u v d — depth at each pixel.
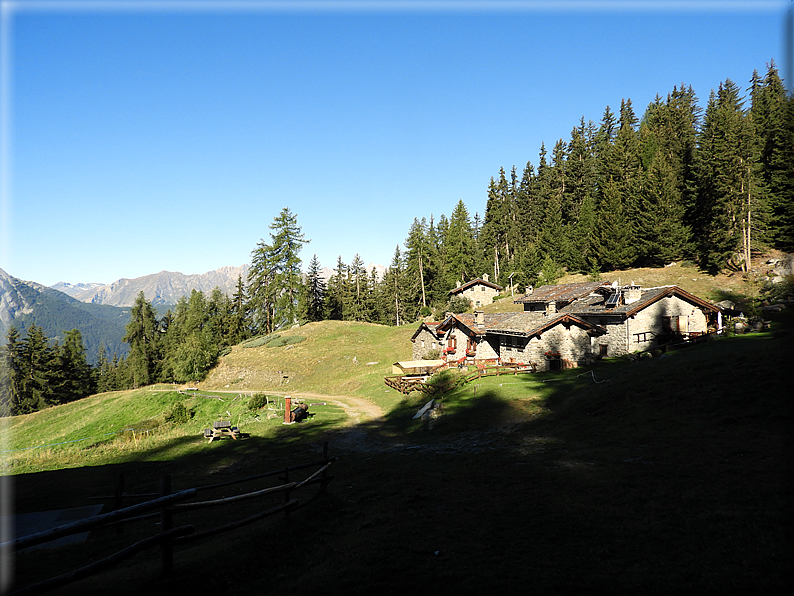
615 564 9.47
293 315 91.12
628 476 14.98
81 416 51.75
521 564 9.71
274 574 9.34
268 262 91.38
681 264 72.50
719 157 61.19
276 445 28.84
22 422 54.78
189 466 25.66
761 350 23.61
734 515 10.85
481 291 87.38
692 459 15.34
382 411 38.72
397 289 109.62
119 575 8.91
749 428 16.70
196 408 47.47
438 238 122.44
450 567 9.62
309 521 12.44
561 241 95.19
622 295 43.12
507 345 45.62
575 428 22.39
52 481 23.59
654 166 78.62
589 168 100.88
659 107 105.12
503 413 27.72
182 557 9.80
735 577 8.37
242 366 67.69
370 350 71.00
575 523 11.86
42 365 77.25
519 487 15.44
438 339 56.09
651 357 36.16
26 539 6.09
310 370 64.56
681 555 9.50
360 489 16.95
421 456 21.75
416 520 12.73
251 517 10.82
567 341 41.59
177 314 113.12
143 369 94.31
